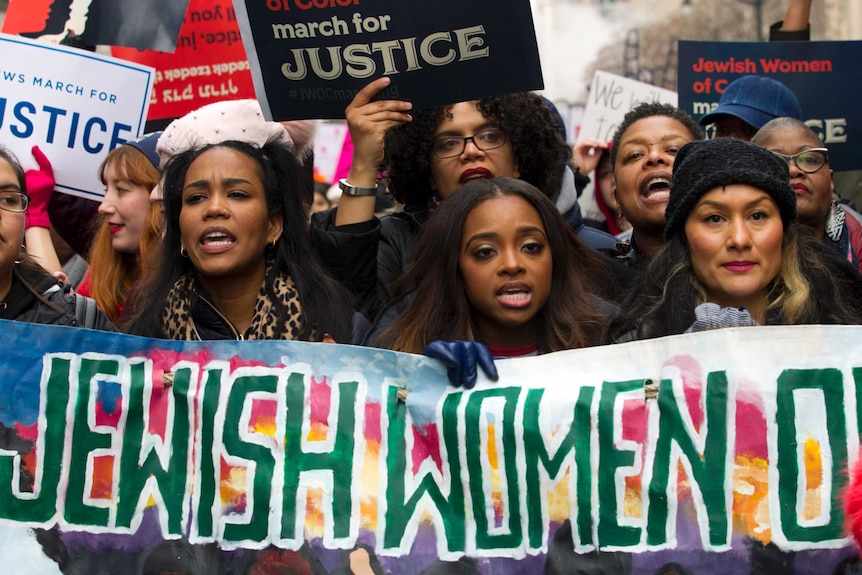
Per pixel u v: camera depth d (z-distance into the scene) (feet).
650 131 13.12
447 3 11.19
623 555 9.17
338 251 11.67
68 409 9.86
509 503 9.41
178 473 9.75
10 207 10.66
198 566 9.61
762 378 9.22
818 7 34.71
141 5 14.73
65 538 9.73
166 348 9.91
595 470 9.32
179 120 12.17
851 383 9.16
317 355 9.78
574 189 14.43
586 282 11.19
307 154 14.38
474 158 13.02
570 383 9.49
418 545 9.46
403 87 11.53
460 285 10.77
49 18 15.05
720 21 32.65
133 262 14.05
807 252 10.30
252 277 11.16
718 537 9.07
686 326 10.07
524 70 11.23
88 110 14.17
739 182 9.88
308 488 9.59
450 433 9.55
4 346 9.91
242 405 9.75
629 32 33.35
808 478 9.08
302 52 11.51
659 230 13.02
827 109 16.35
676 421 9.28
